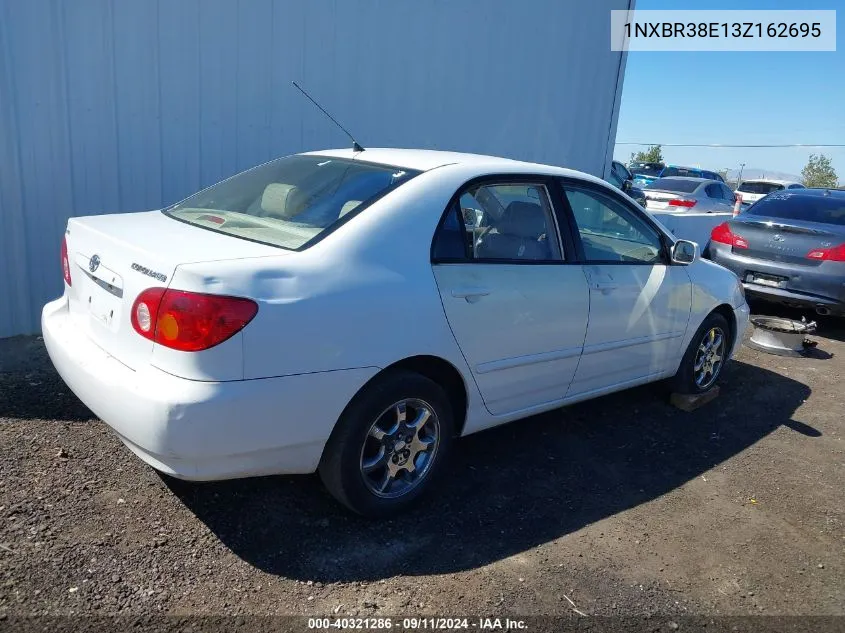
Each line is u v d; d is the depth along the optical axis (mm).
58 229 5375
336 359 2820
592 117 8609
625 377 4422
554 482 3773
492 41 7402
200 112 5836
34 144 5164
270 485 3424
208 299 2541
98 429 3818
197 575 2752
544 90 8016
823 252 7164
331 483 3031
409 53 6867
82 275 3215
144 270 2707
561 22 7918
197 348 2541
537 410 3916
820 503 3807
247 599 2646
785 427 4844
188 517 3109
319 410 2811
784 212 7969
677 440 4473
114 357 2842
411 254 3139
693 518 3539
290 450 2807
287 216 3260
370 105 6750
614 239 4320
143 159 5656
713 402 5195
